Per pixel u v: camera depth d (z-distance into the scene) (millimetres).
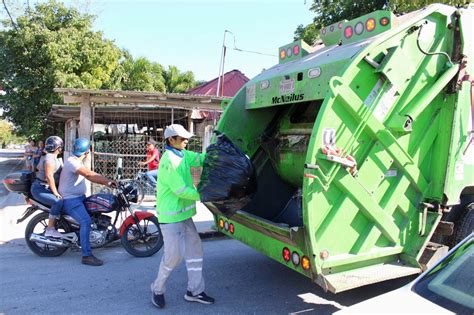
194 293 4520
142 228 6344
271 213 5391
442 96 4320
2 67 20750
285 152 5152
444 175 4254
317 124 3609
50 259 6047
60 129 23281
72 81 20406
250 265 5828
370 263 4047
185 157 4367
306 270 3812
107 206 5973
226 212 4336
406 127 3951
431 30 4164
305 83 4379
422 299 2648
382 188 4035
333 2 15758
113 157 12242
